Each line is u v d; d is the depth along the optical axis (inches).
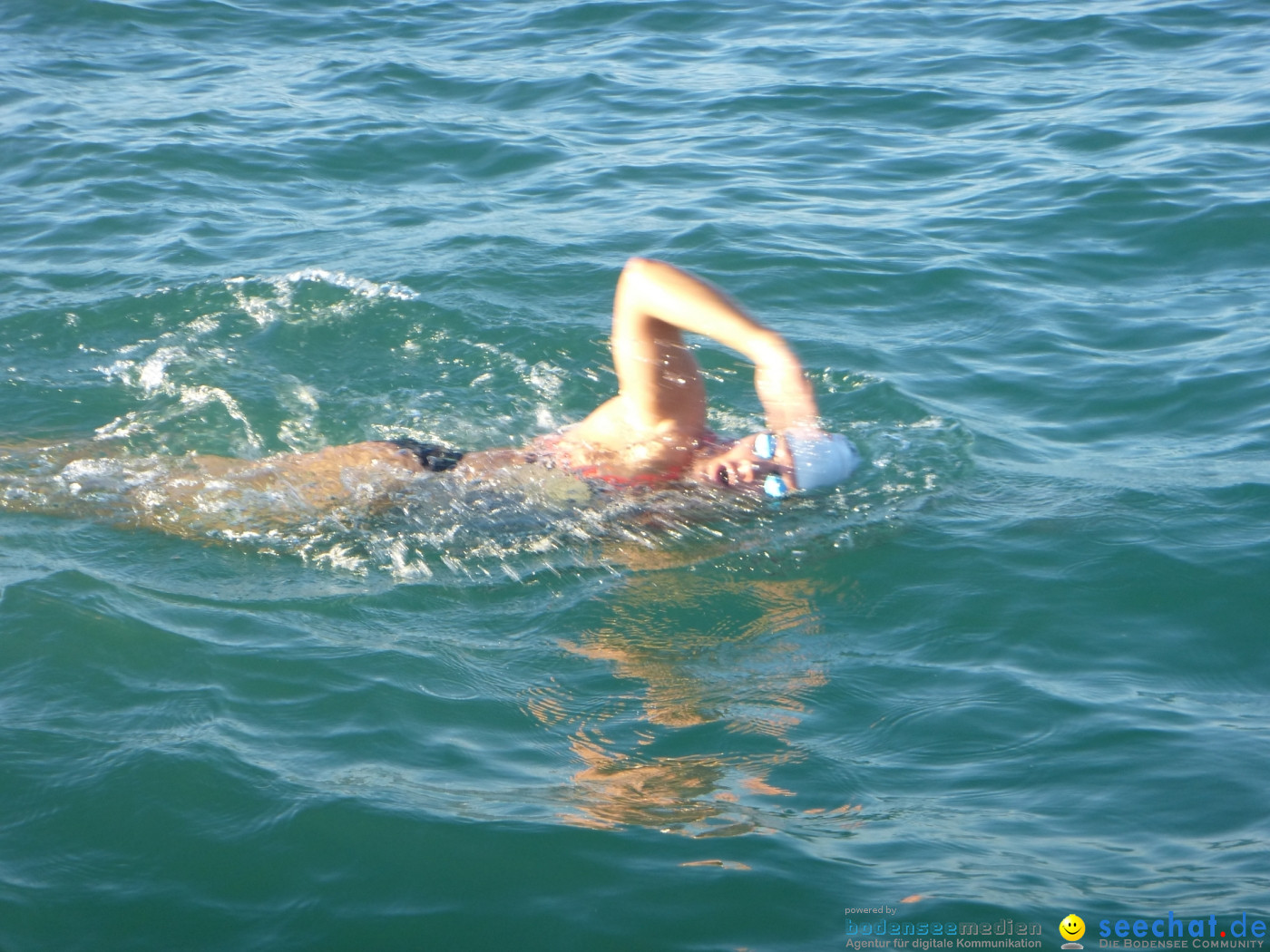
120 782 133.3
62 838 125.1
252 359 271.4
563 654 166.6
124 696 150.2
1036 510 204.5
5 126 434.0
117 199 368.8
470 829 127.4
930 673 161.3
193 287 304.3
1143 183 362.3
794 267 316.5
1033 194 362.0
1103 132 413.7
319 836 126.0
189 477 217.0
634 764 141.3
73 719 144.9
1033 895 117.5
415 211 362.0
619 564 192.1
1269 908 114.2
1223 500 203.6
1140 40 519.8
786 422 210.7
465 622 174.6
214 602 175.6
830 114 448.5
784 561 192.1
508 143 421.7
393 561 191.8
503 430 244.5
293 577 185.5
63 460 223.6
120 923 114.5
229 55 532.7
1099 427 238.5
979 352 272.7
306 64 518.9
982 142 413.1
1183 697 154.6
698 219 349.1
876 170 393.1
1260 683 157.8
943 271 311.9
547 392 259.8
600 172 393.7
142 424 242.2
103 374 263.4
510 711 152.2
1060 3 580.7
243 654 161.2
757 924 114.4
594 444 218.5
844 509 207.3
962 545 193.8
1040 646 166.7
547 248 330.0
